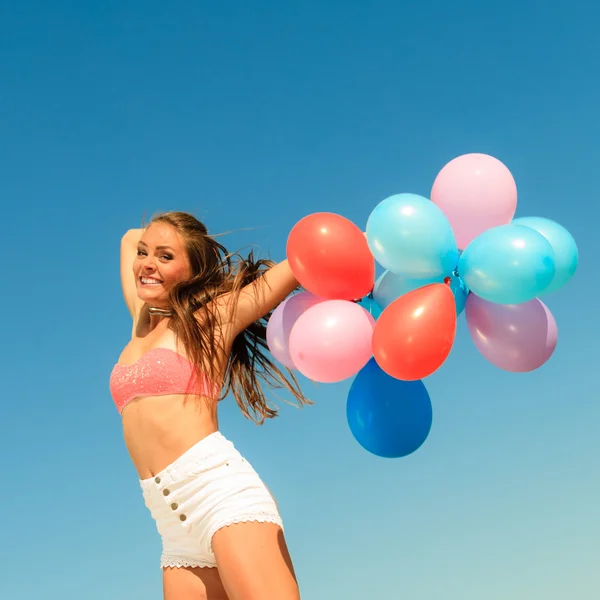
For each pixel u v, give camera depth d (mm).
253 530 3312
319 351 3367
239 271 3844
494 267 3258
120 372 3639
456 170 3592
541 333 3492
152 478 3494
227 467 3418
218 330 3729
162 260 3807
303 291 3723
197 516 3377
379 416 3631
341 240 3438
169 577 3537
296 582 3342
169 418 3494
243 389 4055
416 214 3330
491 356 3562
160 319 3793
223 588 3506
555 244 3547
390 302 3553
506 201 3535
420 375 3209
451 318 3221
